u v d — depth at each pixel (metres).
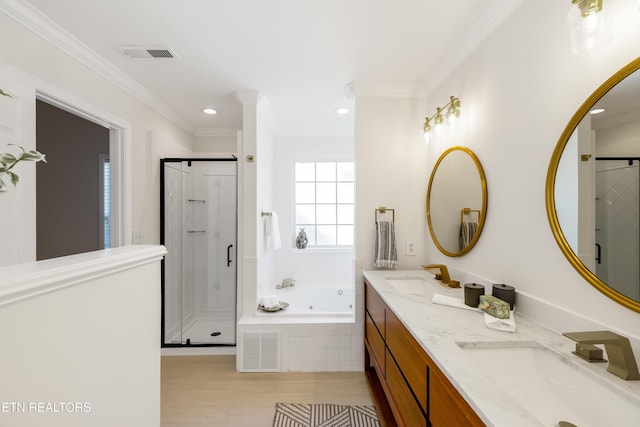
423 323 1.21
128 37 1.72
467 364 0.87
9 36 1.40
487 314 1.23
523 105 1.30
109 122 2.12
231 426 1.77
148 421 0.99
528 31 1.27
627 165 0.86
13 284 0.54
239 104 2.80
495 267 1.51
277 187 3.74
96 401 0.76
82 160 3.15
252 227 2.59
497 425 0.61
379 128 2.40
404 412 1.32
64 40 1.67
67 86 1.74
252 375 2.35
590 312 0.98
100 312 0.77
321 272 3.73
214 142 3.63
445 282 1.87
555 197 1.11
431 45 1.80
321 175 3.84
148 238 2.60
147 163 2.59
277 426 1.77
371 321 2.09
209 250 3.16
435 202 2.21
